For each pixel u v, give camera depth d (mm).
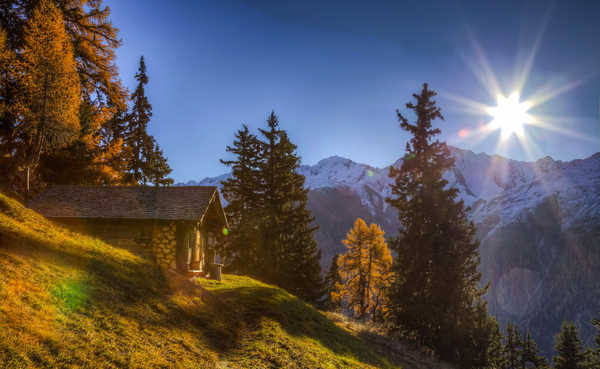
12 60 19703
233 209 34688
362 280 40688
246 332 12562
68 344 6672
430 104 33312
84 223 18547
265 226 32875
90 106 27625
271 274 31656
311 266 35906
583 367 45031
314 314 19688
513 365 53031
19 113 20359
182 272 18188
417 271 28484
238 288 19406
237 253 34281
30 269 8633
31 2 21406
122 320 8734
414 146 33281
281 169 35125
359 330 23969
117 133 34781
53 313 7406
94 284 9781
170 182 40625
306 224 36906
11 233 10227
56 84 20719
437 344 25688
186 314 11352
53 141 22234
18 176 22875
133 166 34750
